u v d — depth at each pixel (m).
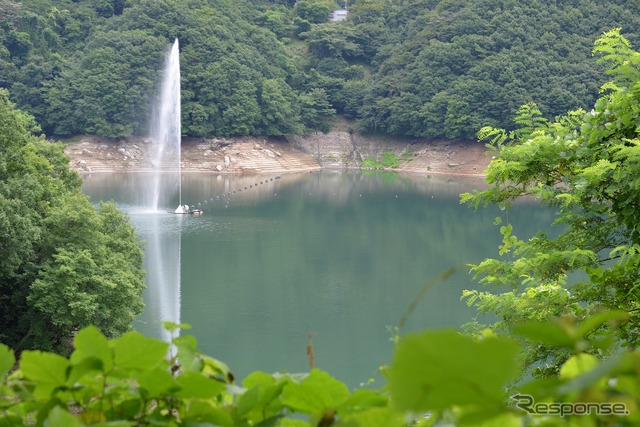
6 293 27.33
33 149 30.06
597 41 10.03
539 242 10.95
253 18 128.62
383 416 1.39
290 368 29.03
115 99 97.88
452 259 50.97
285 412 1.83
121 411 1.71
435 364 1.05
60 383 1.66
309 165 108.94
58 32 112.44
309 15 136.00
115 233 30.50
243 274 45.12
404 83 110.38
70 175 33.84
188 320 35.12
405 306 38.53
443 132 105.31
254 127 108.19
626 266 9.13
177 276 43.81
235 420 1.77
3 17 103.31
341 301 39.72
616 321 8.60
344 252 53.28
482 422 1.12
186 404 1.77
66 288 24.66
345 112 117.75
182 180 93.06
